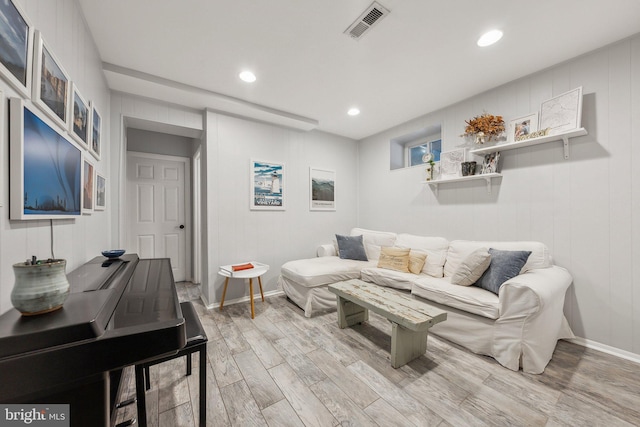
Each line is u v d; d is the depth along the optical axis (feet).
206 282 9.97
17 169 2.71
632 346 6.23
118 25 5.78
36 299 2.35
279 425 4.32
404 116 11.31
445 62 7.34
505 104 8.52
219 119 10.14
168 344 2.63
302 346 6.91
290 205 12.15
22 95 2.92
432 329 7.53
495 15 5.58
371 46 6.62
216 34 6.15
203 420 3.98
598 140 6.73
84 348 2.26
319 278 9.31
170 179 12.96
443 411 4.61
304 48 6.70
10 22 2.62
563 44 6.55
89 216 5.52
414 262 9.71
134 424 4.39
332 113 11.00
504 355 5.94
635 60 6.20
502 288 6.02
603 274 6.66
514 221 8.36
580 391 5.09
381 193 13.42
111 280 3.93
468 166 9.16
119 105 8.45
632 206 6.26
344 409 4.67
